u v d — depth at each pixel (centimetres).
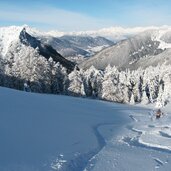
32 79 7588
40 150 1596
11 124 1980
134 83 10200
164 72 11462
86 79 9650
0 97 3150
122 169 1508
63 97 6431
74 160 1542
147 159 1728
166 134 2742
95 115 3800
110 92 8975
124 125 3297
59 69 8912
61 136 2000
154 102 9919
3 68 7988
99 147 1961
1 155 1402
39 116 2533
